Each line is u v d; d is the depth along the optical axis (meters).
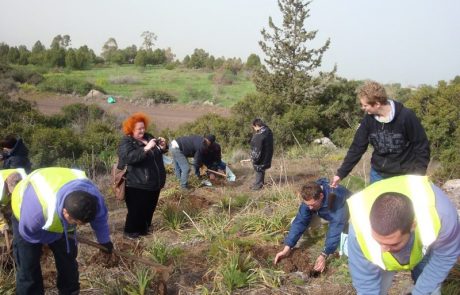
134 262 5.06
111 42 78.19
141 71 58.66
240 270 4.73
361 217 2.72
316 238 5.54
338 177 4.69
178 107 34.41
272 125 17.27
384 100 4.18
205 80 50.22
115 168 6.07
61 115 22.06
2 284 4.43
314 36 20.88
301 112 18.31
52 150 13.55
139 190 5.95
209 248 5.53
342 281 4.57
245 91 42.47
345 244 4.93
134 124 5.85
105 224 3.84
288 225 5.94
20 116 18.66
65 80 39.28
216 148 9.48
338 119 20.06
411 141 4.27
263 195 7.58
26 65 60.66
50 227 3.46
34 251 3.80
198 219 6.66
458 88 12.50
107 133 16.22
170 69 63.09
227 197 7.49
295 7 20.88
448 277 4.23
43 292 4.05
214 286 4.57
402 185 2.71
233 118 18.45
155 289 4.50
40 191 3.46
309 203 4.52
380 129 4.32
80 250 5.50
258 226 5.98
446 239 2.63
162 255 5.13
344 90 20.56
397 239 2.33
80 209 3.18
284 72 21.09
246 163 12.17
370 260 2.72
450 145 11.30
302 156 13.30
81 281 4.68
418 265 3.24
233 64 57.69
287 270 4.87
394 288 4.32
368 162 10.37
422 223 2.56
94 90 37.41
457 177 7.96
